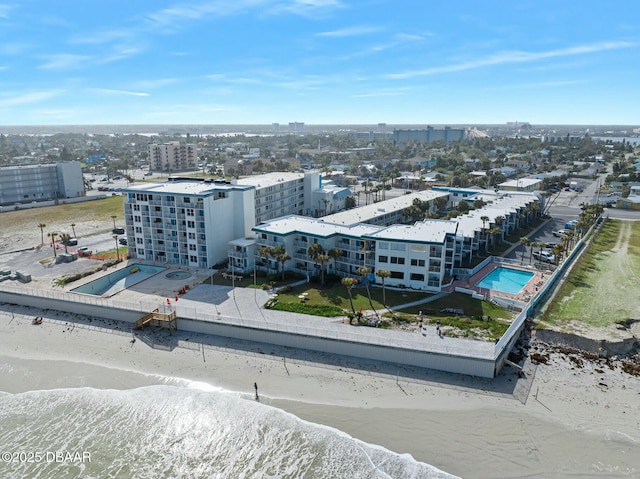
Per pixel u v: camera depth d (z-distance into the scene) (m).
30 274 91.81
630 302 74.56
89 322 73.50
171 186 102.69
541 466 42.50
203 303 75.44
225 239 99.50
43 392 56.53
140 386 56.88
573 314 70.00
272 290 80.69
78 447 47.53
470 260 96.38
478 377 55.91
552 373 56.47
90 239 120.94
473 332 63.09
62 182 191.62
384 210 122.06
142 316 71.75
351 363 59.78
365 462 43.72
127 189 98.00
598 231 126.19
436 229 87.25
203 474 43.69
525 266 93.62
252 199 104.75
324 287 81.19
